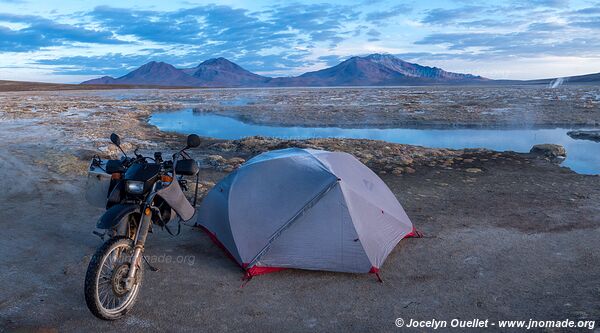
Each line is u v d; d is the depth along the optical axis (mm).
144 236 4371
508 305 4648
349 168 6305
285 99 61594
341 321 4391
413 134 23297
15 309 4465
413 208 8211
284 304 4715
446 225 7234
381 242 5730
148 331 4141
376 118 30547
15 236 6586
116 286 4188
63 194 8898
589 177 11047
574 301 4668
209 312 4516
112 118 28422
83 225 7113
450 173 11531
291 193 5777
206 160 13141
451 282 5215
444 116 31094
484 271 5500
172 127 26375
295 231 5488
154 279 5234
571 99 50906
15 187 9414
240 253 5492
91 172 4738
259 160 6531
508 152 15141
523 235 6742
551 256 5938
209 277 5324
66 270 5402
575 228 7035
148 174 4301
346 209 5559
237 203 5949
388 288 5090
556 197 8984
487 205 8414
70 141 16375
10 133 18750
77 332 4086
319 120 29938
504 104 42812
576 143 19188
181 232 6781
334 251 5410
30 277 5215
